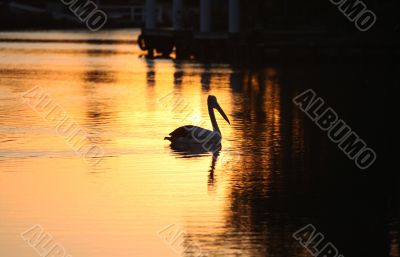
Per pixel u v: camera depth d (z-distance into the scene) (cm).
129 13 13088
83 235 1834
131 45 8281
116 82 4738
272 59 6294
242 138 2930
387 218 1989
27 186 2212
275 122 3297
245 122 3288
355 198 2162
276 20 7525
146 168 2423
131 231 1861
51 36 9706
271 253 1742
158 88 4431
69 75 5109
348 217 1992
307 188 2256
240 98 4025
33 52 6994
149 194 2147
